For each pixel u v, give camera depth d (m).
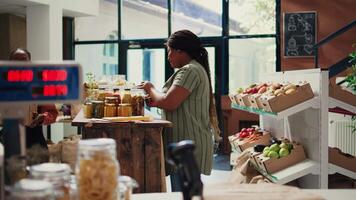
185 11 9.09
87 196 1.05
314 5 8.23
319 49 8.17
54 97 1.03
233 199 1.23
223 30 8.83
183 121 2.75
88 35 9.61
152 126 2.33
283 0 8.38
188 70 2.74
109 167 1.06
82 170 1.06
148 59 9.38
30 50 7.84
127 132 2.33
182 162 1.01
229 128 8.38
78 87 1.04
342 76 5.83
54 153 1.24
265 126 4.63
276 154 3.26
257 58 8.71
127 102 2.80
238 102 4.42
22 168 1.07
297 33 8.34
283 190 1.31
